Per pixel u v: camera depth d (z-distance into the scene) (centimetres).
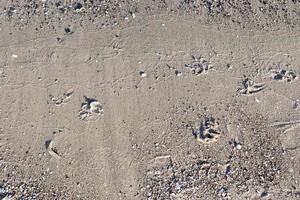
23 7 533
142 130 464
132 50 509
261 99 488
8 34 515
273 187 441
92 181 436
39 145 452
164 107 477
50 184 434
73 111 470
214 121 471
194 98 484
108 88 485
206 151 455
